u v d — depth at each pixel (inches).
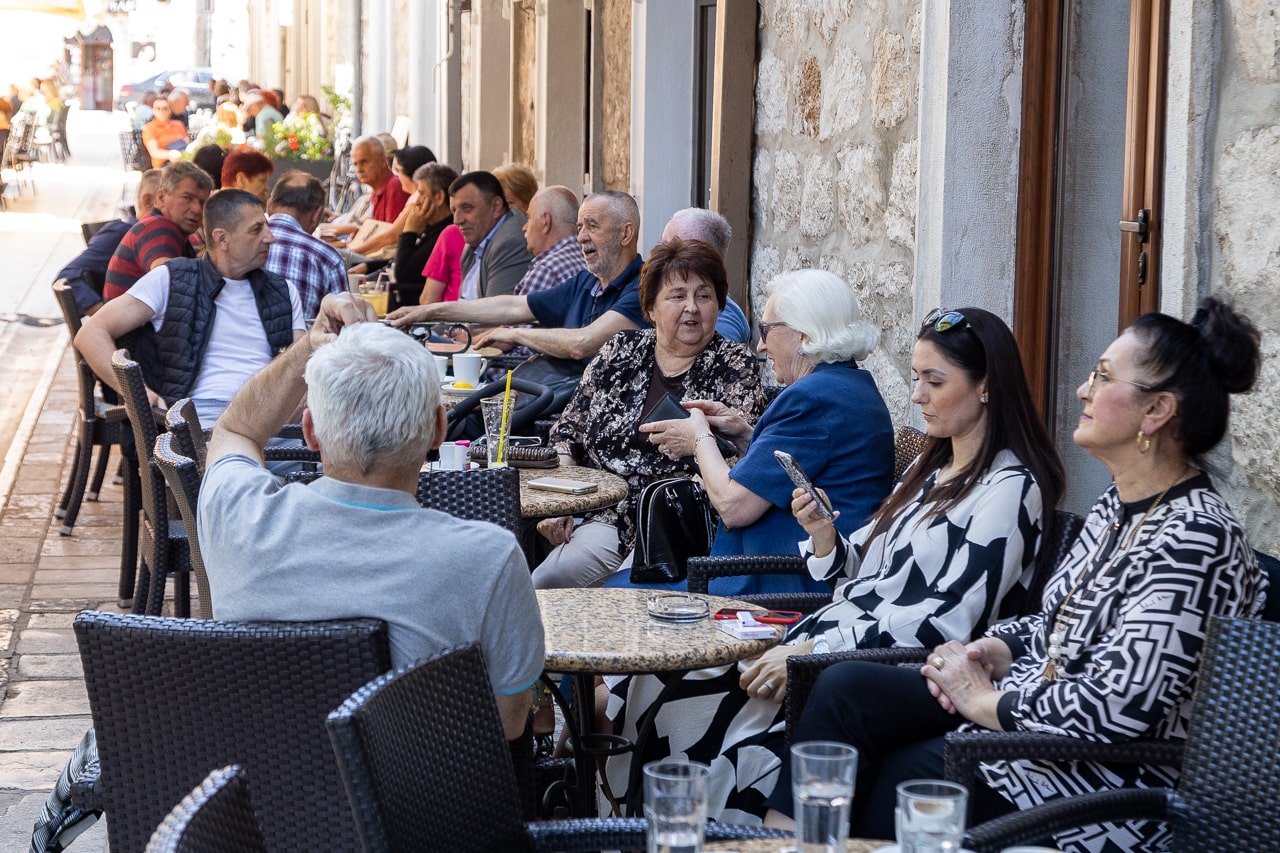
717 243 215.2
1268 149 111.6
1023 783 98.8
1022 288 166.9
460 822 76.9
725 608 121.0
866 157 199.9
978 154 165.3
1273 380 111.1
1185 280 121.4
